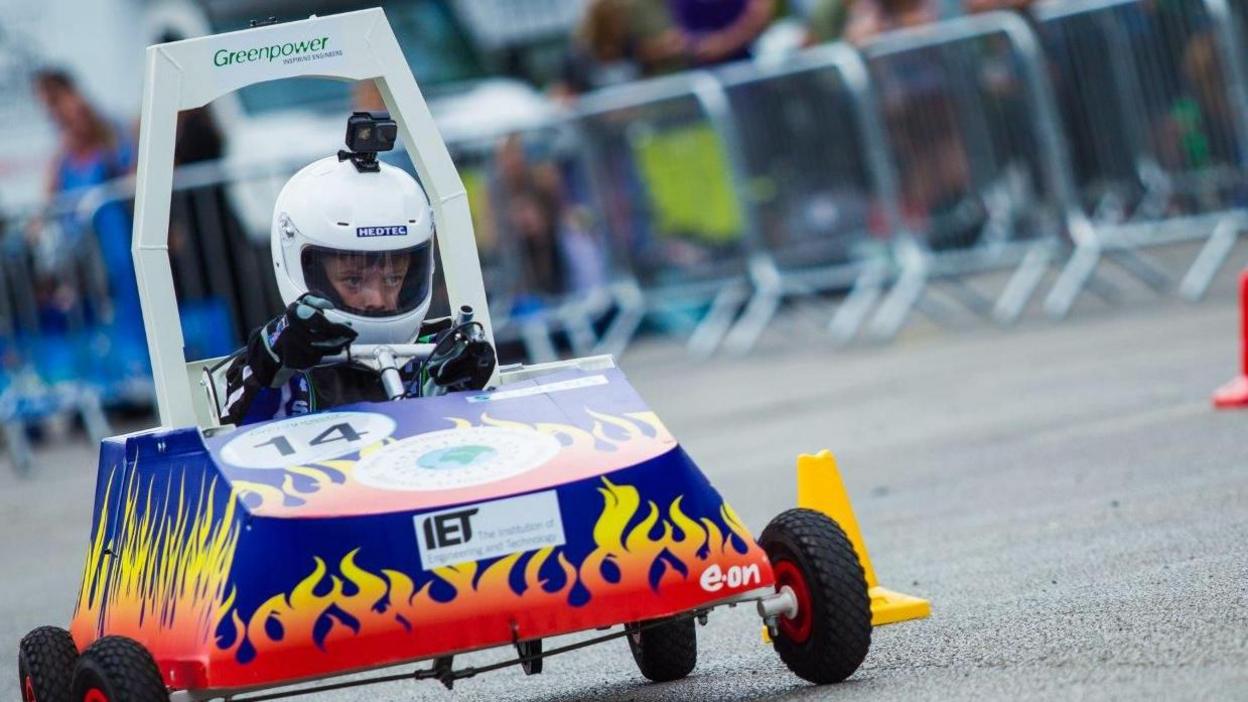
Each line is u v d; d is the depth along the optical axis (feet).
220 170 194.70
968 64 192.75
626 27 222.07
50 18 203.31
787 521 62.18
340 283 67.62
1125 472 103.96
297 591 55.31
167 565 60.49
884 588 80.48
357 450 59.98
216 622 55.26
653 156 208.33
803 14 221.46
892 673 63.36
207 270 195.00
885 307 197.88
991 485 107.34
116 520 66.54
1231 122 183.32
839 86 199.00
